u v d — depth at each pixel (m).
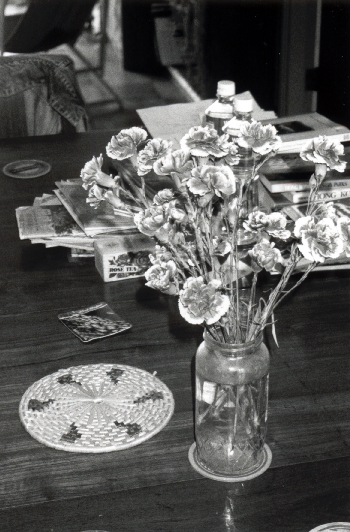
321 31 2.29
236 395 0.85
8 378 1.06
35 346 1.13
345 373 1.07
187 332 1.16
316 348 1.12
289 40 2.57
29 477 0.89
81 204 1.41
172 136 1.59
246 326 0.85
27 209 1.46
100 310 1.21
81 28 3.94
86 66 5.14
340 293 1.25
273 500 0.86
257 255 0.78
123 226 1.35
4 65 2.06
